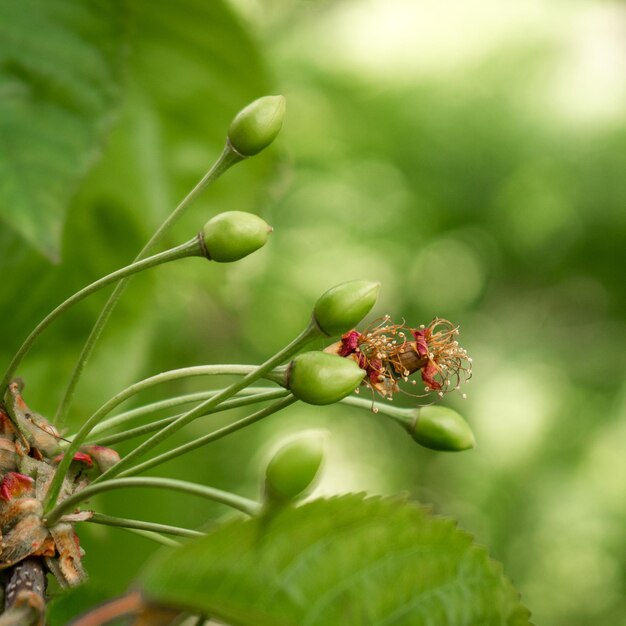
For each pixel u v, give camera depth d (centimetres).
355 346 47
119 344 57
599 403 119
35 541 44
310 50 109
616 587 120
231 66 58
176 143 58
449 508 123
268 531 42
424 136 110
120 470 44
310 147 109
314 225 114
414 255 117
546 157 110
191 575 41
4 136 53
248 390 46
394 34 111
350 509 42
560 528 116
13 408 45
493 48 110
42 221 52
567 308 126
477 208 114
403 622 42
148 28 57
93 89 54
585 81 109
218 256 45
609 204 110
